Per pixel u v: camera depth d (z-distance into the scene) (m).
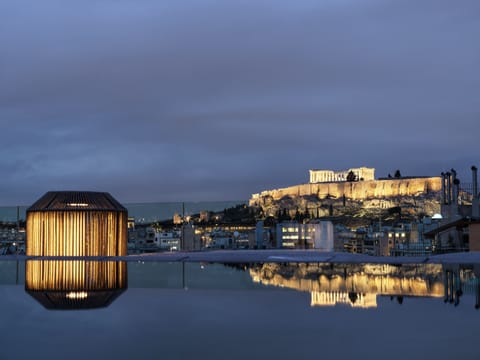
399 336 10.54
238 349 9.55
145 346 9.77
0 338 10.35
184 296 16.27
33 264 30.30
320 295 16.45
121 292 17.34
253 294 16.67
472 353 9.21
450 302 14.80
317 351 9.38
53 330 11.09
